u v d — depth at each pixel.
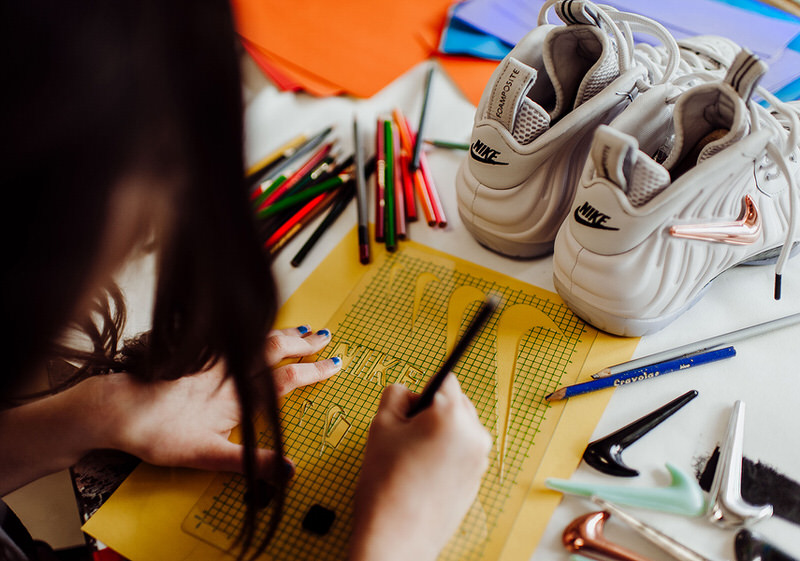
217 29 0.27
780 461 0.48
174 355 0.47
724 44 0.69
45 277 0.30
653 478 0.48
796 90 0.69
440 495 0.42
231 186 0.30
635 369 0.54
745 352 0.55
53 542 0.59
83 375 0.53
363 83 0.82
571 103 0.59
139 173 0.28
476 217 0.63
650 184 0.47
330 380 0.56
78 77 0.24
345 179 0.72
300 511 0.48
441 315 0.61
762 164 0.52
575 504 0.47
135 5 0.25
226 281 0.32
